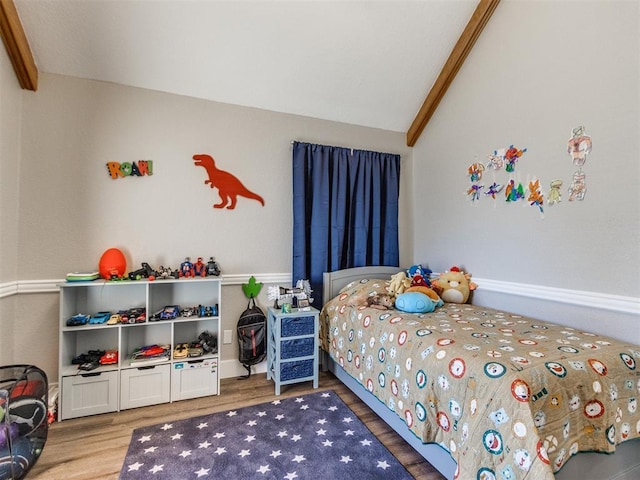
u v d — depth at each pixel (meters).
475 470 1.18
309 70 2.69
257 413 2.16
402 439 1.88
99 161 2.40
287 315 2.45
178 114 2.62
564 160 2.03
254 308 2.78
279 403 2.30
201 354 2.42
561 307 2.03
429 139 3.25
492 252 2.53
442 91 2.98
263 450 1.77
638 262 1.68
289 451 1.76
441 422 1.43
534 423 1.09
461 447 1.28
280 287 2.66
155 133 2.55
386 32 2.51
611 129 1.79
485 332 1.74
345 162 3.11
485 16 2.49
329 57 2.62
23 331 2.21
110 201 2.43
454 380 1.38
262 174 2.88
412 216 3.49
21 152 2.21
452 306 2.48
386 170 3.29
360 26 2.44
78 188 2.35
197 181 2.67
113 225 2.43
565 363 1.29
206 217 2.69
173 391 2.31
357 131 3.25
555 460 1.11
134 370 2.22
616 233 1.77
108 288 2.42
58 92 2.31
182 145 2.63
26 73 2.13
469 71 2.74
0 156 1.99
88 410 2.13
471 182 2.73
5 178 2.05
